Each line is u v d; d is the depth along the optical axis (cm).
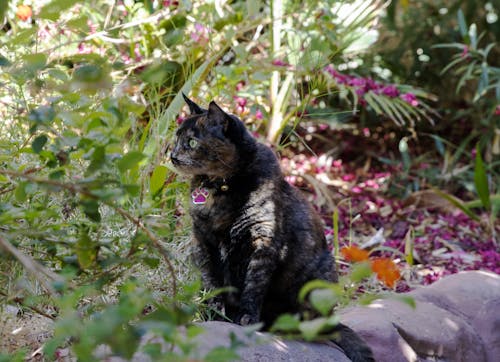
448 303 378
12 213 231
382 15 699
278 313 338
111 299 309
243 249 323
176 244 372
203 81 470
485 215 595
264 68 465
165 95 443
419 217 574
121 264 252
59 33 400
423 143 734
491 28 755
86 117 236
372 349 319
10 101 382
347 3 518
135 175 335
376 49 721
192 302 308
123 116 231
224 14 498
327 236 505
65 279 203
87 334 162
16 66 248
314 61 486
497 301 380
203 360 160
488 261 501
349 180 636
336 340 310
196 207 328
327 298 165
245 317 309
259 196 318
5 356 202
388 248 464
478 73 701
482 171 538
